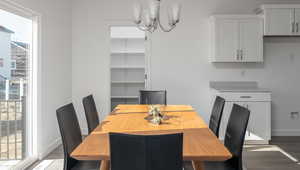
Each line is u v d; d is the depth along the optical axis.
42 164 3.58
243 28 4.81
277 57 5.18
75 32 5.22
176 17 2.73
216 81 5.21
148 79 5.22
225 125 4.53
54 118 4.36
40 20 3.77
